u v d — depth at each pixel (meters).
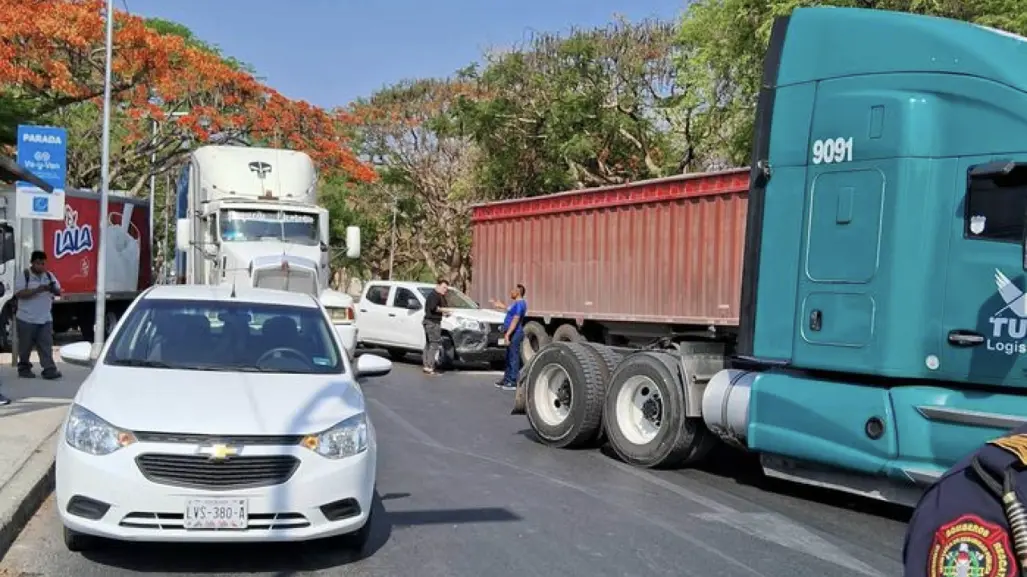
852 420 7.03
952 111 6.65
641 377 9.31
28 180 10.35
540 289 16.86
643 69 26.69
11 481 6.97
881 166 6.93
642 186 13.93
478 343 18.11
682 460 9.02
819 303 7.31
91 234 21.19
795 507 7.71
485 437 10.80
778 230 7.64
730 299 12.27
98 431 5.44
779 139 7.66
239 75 29.12
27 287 12.98
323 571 5.71
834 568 6.03
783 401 7.52
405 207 43.00
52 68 22.59
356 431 5.84
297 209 18.02
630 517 7.22
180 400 5.68
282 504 5.41
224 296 7.34
